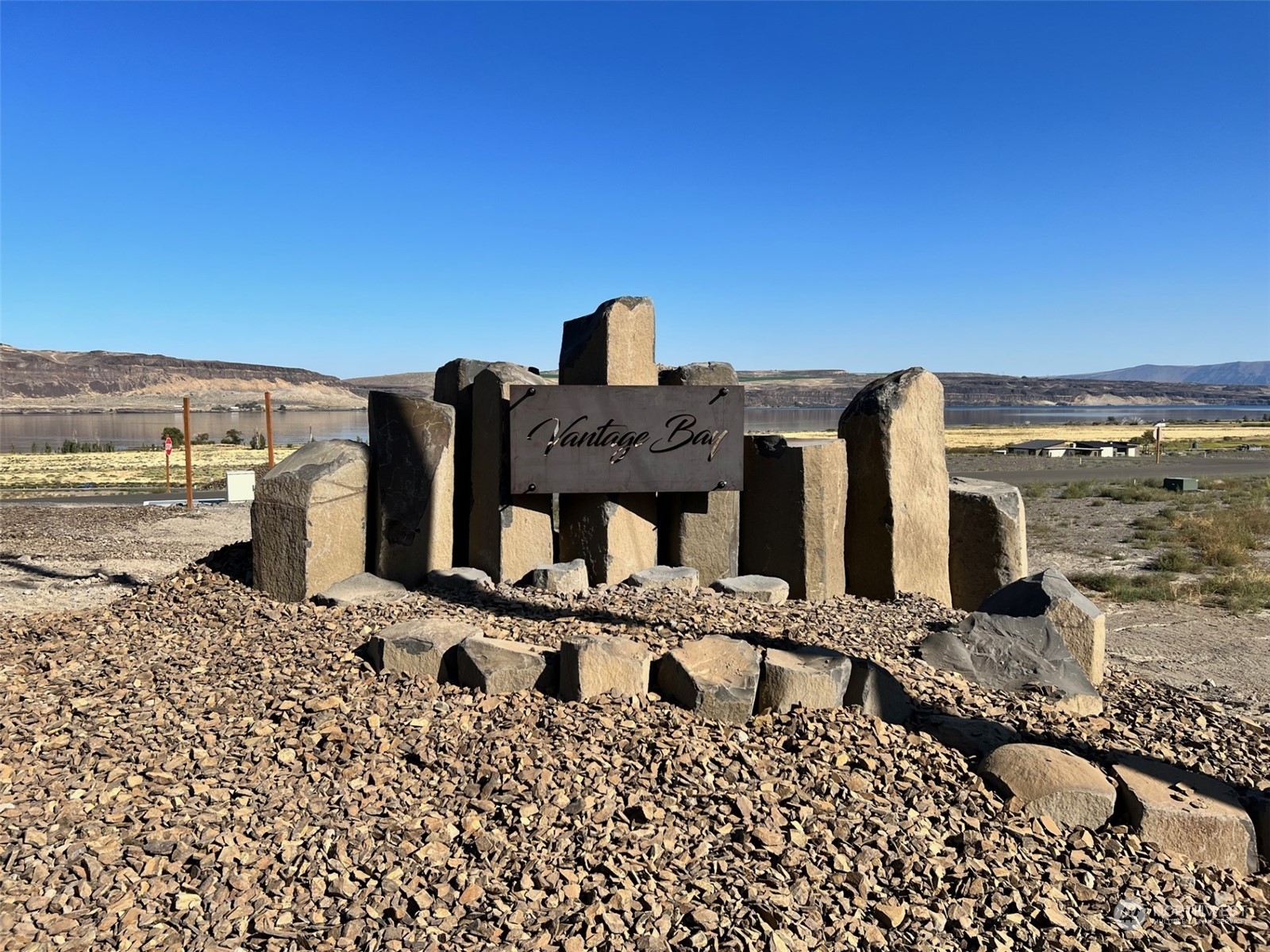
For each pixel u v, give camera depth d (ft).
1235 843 12.55
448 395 26.21
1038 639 18.56
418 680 16.81
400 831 12.14
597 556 23.94
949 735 15.06
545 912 10.53
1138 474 99.45
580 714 15.19
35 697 16.94
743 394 23.90
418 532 23.63
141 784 13.39
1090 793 12.94
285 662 18.08
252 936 10.11
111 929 10.13
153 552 42.16
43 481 92.43
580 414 23.22
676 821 12.33
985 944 10.39
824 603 22.76
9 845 11.64
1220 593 34.63
